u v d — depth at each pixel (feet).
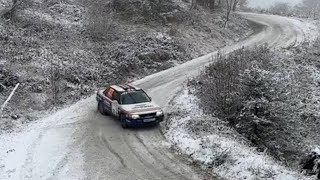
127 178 46.06
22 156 51.93
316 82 93.50
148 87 85.35
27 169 48.14
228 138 56.90
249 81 62.08
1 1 110.22
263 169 45.60
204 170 48.06
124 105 63.87
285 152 61.16
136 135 60.03
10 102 70.85
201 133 57.93
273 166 47.14
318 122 74.54
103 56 96.27
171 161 50.72
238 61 74.54
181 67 100.12
